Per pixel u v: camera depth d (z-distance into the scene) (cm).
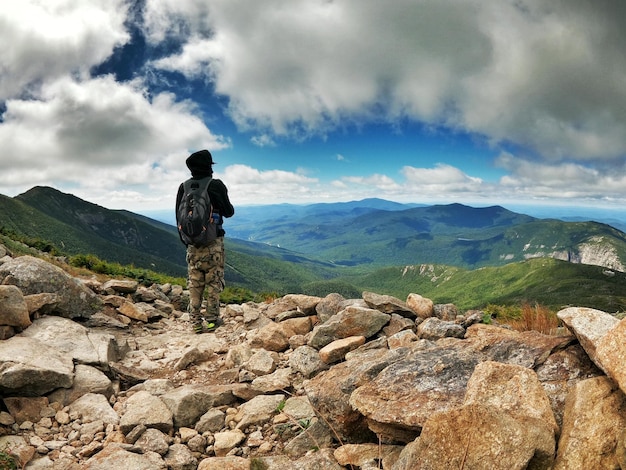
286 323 407
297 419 256
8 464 216
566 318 222
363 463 194
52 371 272
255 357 334
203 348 385
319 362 311
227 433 250
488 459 137
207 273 429
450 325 312
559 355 217
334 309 402
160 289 593
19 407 259
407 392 214
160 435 246
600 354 167
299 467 201
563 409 182
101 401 273
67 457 231
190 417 266
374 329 335
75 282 413
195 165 405
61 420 256
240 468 215
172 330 446
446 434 151
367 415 209
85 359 308
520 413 167
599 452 137
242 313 485
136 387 302
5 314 312
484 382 187
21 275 374
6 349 283
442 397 203
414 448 159
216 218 410
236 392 287
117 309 455
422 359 239
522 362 221
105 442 243
